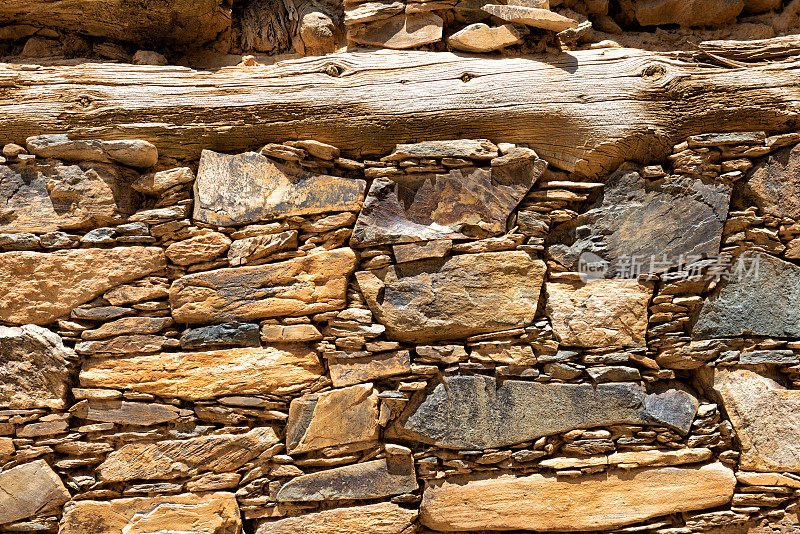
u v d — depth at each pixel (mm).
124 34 2391
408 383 2217
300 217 2244
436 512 2232
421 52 2320
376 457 2240
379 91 2250
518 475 2262
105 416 2182
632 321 2262
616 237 2266
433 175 2248
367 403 2217
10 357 2168
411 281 2236
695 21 2500
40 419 2164
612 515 2244
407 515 2229
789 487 2223
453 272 2230
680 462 2244
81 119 2217
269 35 2482
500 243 2227
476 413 2230
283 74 2273
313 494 2207
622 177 2275
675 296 2283
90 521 2162
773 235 2232
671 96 2223
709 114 2219
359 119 2240
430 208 2250
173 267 2236
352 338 2213
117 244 2238
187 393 2191
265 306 2209
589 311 2248
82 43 2410
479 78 2252
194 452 2188
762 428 2242
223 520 2188
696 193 2242
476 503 2236
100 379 2180
